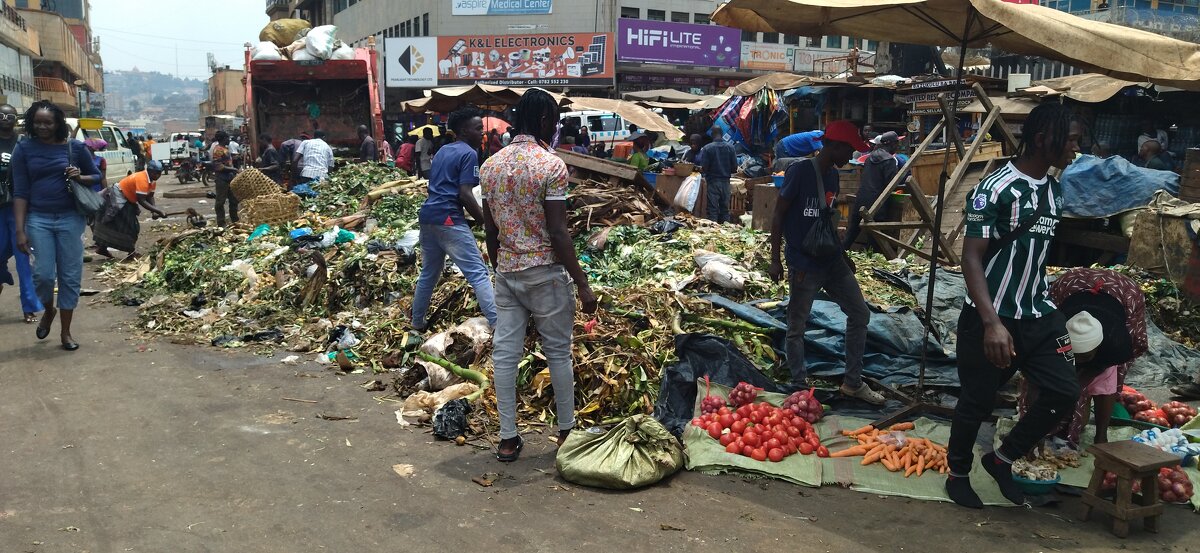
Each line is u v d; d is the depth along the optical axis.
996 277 3.46
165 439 4.36
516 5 36.66
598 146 20.70
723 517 3.56
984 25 4.62
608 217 8.68
